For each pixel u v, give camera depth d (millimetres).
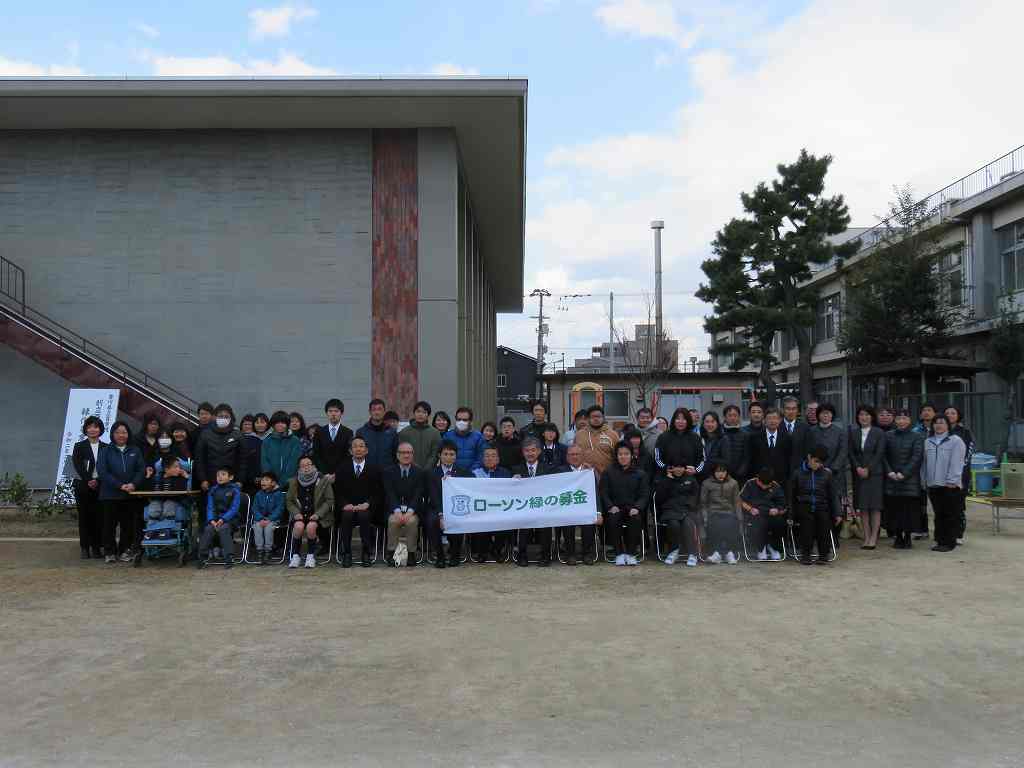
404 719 4918
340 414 11102
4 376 16234
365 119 15914
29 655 6281
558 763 4277
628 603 8023
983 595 8281
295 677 5723
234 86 14703
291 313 16125
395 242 16188
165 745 4531
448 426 12055
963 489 11188
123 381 14898
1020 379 24375
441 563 10133
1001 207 26172
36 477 16109
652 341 44312
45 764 4277
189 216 16266
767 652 6262
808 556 10203
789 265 29812
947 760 4320
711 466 10445
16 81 14602
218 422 10750
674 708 5090
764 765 4254
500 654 6242
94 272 16203
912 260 26141
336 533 10688
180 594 8555
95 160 16359
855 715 4973
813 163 29047
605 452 11125
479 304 26984
